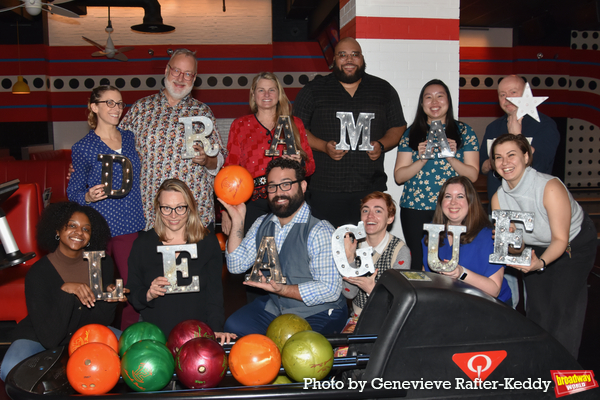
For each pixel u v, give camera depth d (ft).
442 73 14.15
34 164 19.86
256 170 9.96
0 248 4.64
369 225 8.51
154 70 33.27
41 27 32.30
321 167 11.41
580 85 37.27
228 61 33.50
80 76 33.27
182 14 32.94
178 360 5.37
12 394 5.17
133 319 10.00
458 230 7.19
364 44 13.83
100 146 9.20
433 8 13.93
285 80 34.53
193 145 9.04
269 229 8.20
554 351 5.66
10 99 32.81
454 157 10.51
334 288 7.66
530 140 9.84
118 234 9.29
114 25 32.81
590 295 13.78
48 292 7.41
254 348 5.41
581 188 37.24
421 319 5.36
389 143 11.28
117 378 5.34
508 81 9.95
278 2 33.78
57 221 7.40
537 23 32.86
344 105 11.38
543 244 8.21
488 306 5.50
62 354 6.15
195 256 7.24
